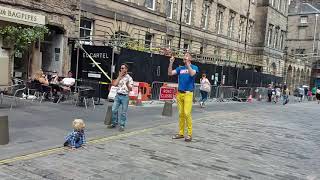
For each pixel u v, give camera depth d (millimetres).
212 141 10258
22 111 12125
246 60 45312
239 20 44625
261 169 7750
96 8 21578
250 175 7227
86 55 19203
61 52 18641
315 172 7945
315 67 74875
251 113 20172
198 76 25797
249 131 12914
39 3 16797
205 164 7711
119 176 6480
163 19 28578
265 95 36219
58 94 15461
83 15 20625
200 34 35406
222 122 14766
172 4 30641
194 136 10781
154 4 27734
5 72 12273
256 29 49781
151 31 27031
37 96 15516
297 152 9922
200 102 20703
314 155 9734
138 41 23062
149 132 10773
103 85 18578
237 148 9633
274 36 53875
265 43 49562
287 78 61719
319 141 12148
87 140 8906
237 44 44500
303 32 78500
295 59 63938
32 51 17484
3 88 14016
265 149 9891
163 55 21359
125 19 24047
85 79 19188
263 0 49188
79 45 19250
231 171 7379
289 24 79750
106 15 22406
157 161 7613
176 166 7371
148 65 20344
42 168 6570
